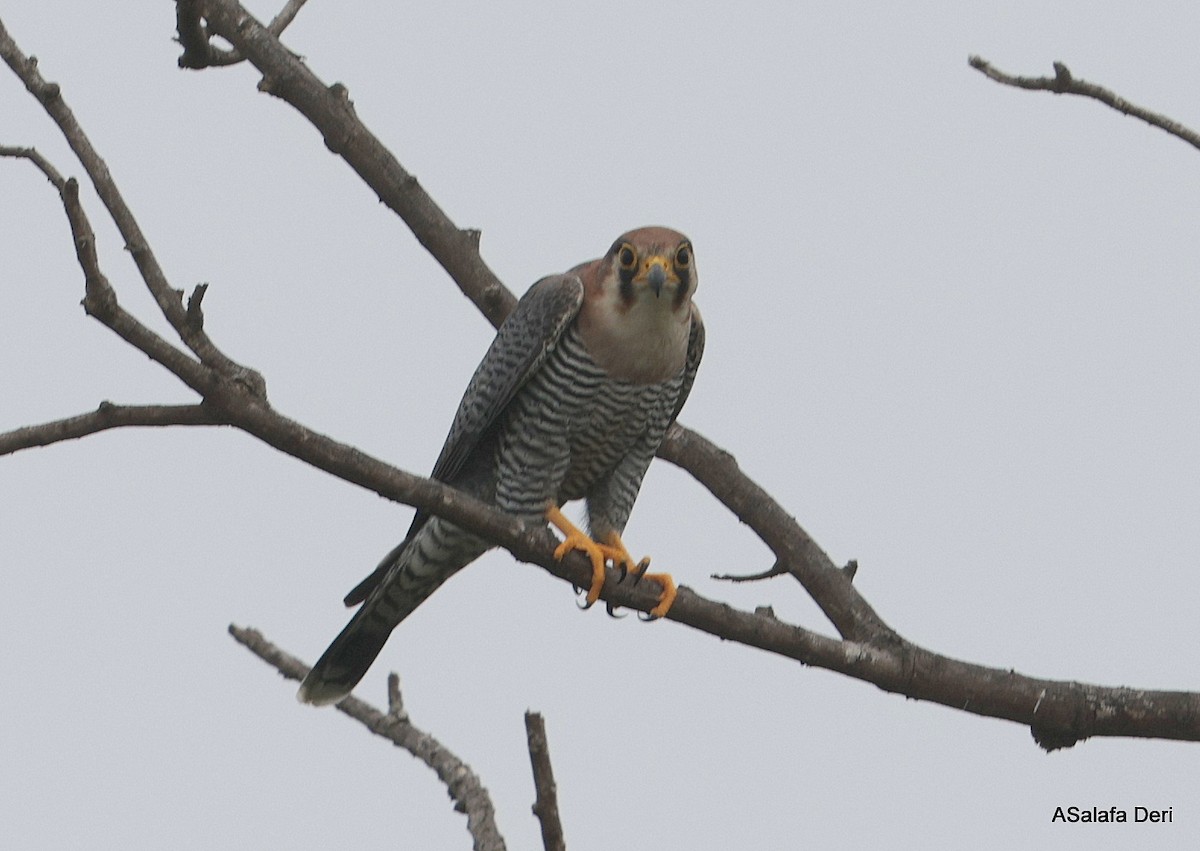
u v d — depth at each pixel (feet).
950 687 31.86
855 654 31.81
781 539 36.78
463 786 32.71
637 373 36.01
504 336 36.73
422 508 29.01
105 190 26.58
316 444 27.37
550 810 26.66
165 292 26.27
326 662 38.17
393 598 38.14
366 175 40.16
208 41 40.04
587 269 36.78
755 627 31.65
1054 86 29.37
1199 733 31.40
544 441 36.94
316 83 39.88
